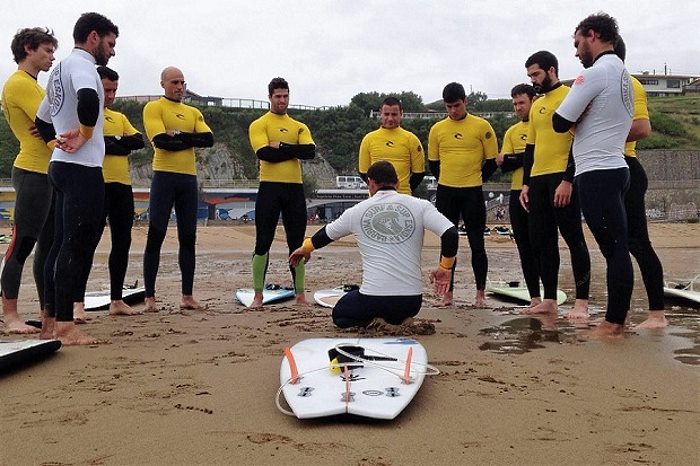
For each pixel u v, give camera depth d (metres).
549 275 5.41
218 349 3.75
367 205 4.43
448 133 6.23
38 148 4.55
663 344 3.84
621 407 2.55
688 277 10.81
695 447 2.12
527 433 2.25
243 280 10.29
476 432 2.26
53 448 2.12
